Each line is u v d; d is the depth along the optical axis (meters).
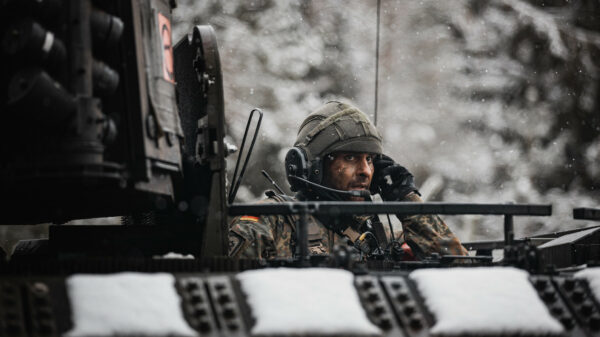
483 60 23.02
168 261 4.45
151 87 4.77
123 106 4.60
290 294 4.15
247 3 21.59
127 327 3.80
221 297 4.13
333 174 7.74
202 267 4.54
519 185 21.75
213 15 21.36
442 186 22.00
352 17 22.48
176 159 5.03
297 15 21.78
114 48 4.63
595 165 22.61
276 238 7.30
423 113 22.20
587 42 23.42
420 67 22.56
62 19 4.37
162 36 5.03
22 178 4.36
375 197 14.55
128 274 4.02
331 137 7.66
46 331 3.75
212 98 5.43
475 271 4.55
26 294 3.88
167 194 4.98
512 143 22.66
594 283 4.75
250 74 20.67
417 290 4.47
